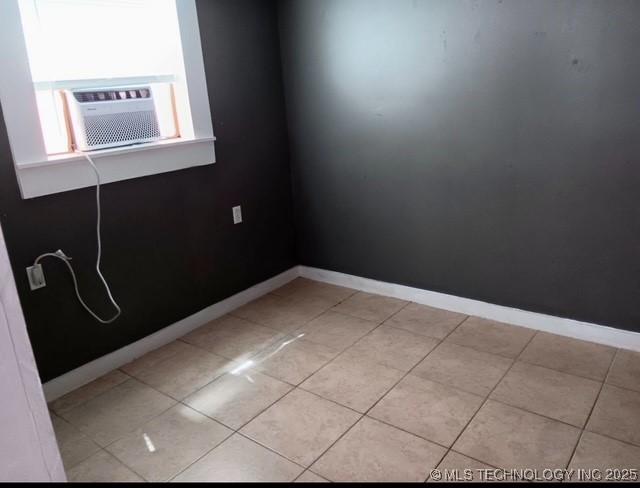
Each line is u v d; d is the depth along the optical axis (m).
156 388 2.24
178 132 2.64
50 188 2.08
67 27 2.14
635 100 2.02
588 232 2.26
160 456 1.82
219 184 2.79
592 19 2.04
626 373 2.11
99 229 2.29
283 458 1.77
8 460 0.77
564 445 1.74
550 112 2.22
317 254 3.28
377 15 2.58
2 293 0.73
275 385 2.20
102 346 2.37
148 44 2.42
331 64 2.82
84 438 1.93
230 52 2.73
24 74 1.94
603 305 2.30
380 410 1.98
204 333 2.71
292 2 2.87
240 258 2.98
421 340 2.49
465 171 2.53
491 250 2.55
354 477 1.66
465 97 2.43
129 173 2.34
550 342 2.39
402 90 2.61
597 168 2.17
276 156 3.11
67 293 2.22
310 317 2.81
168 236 2.58
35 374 0.79
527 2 2.16
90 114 2.18
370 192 2.90
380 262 2.99
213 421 1.99
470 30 2.33
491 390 2.06
